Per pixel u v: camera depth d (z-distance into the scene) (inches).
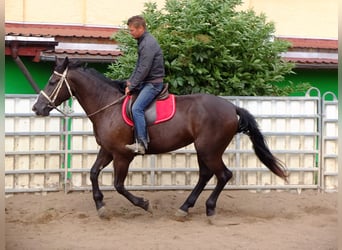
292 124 370.6
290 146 371.2
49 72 455.5
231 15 372.2
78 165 355.6
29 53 420.5
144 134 275.6
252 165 368.5
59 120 353.1
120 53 444.8
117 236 259.6
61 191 355.9
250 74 372.2
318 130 373.1
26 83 451.2
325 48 507.5
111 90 288.0
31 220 290.5
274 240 254.4
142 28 273.3
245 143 365.4
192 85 363.3
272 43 378.9
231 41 364.2
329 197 356.2
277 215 309.0
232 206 328.5
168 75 362.9
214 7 366.3
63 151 352.2
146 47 271.4
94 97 286.2
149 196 347.3
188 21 356.8
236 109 293.9
